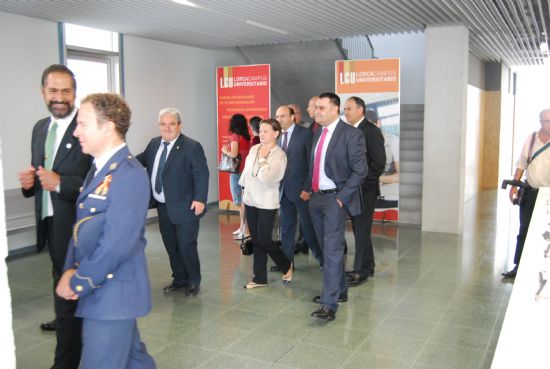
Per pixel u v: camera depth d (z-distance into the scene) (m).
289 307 4.24
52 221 2.86
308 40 8.32
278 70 10.24
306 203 4.76
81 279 1.92
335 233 3.85
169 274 5.16
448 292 4.63
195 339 3.60
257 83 8.16
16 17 5.80
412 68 10.94
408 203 7.89
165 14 6.07
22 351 3.38
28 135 5.97
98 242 1.99
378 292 4.63
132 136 7.59
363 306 4.27
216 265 5.50
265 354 3.37
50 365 3.20
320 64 9.98
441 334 3.70
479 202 10.20
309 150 4.81
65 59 6.42
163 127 4.12
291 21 6.66
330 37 7.99
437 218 7.21
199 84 9.02
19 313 4.07
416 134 8.51
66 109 2.81
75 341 2.74
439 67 6.98
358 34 7.74
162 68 8.15
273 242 4.66
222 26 6.92
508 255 5.96
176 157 4.19
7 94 5.72
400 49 10.99
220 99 8.45
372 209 4.84
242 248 5.82
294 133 4.89
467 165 10.09
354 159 3.74
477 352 3.40
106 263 1.92
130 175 2.00
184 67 8.64
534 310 1.78
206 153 9.29
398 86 7.36
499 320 3.96
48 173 2.63
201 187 4.23
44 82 2.80
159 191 4.30
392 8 5.89
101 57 7.19
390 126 7.49
